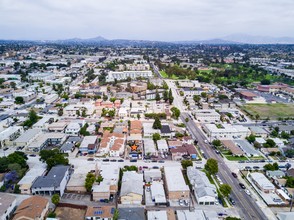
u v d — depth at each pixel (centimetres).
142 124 16738
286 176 10919
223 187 9338
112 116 18412
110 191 9525
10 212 8300
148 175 10656
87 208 8544
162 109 19888
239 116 19225
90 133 15412
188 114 19638
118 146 13062
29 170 10862
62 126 15650
